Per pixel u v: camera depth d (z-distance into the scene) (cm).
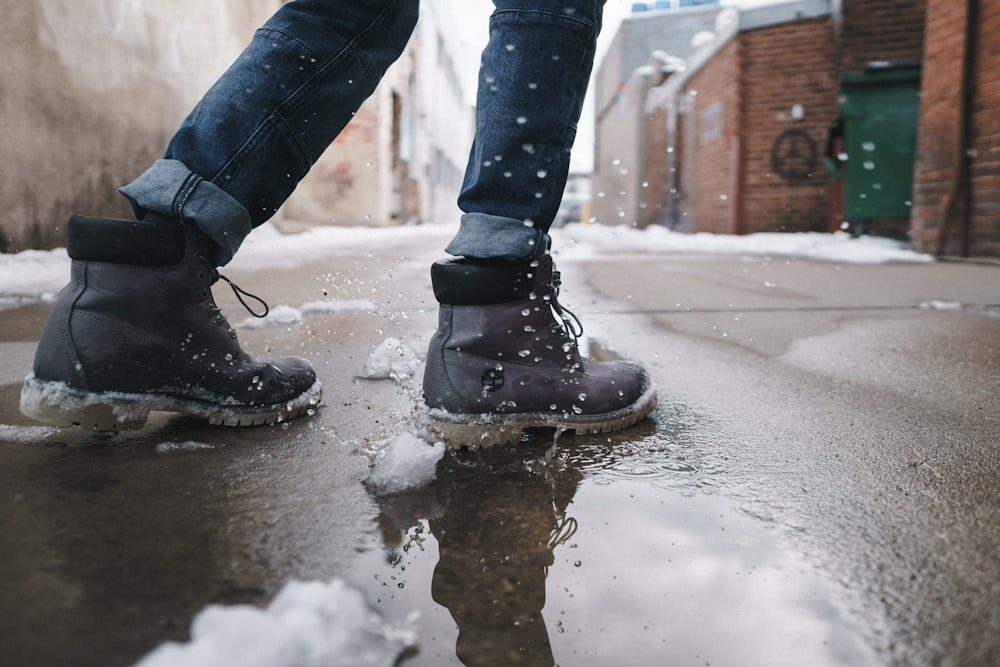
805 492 88
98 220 97
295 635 54
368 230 959
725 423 118
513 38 97
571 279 350
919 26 835
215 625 54
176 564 67
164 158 101
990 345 184
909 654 56
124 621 57
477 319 103
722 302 267
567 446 106
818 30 866
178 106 525
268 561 68
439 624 59
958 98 459
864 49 852
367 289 291
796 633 58
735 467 97
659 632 58
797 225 905
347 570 67
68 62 377
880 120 644
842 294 292
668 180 1402
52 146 364
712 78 1038
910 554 71
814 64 873
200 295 104
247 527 76
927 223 502
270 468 93
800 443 108
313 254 496
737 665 54
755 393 138
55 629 55
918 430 114
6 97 328
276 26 104
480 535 75
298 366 119
